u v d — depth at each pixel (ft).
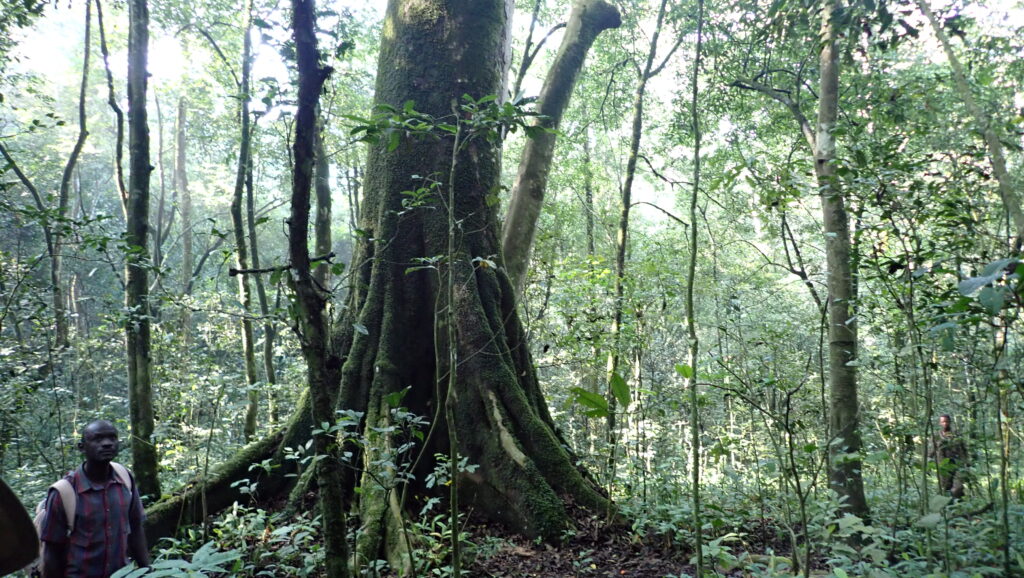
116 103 25.23
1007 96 16.39
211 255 78.69
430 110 22.26
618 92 51.31
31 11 24.39
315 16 9.21
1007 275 7.66
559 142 48.88
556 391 41.68
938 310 11.59
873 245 14.14
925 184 13.34
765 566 12.63
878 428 18.30
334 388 20.44
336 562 8.97
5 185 20.90
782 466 10.71
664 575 14.84
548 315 30.71
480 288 21.40
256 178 54.19
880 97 17.76
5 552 2.80
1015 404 15.37
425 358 20.89
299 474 18.84
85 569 10.12
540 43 44.88
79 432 28.55
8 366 24.27
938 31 8.41
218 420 32.19
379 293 21.18
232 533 15.40
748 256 44.68
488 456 19.08
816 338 31.89
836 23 14.97
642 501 18.85
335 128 46.09
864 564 10.33
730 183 13.65
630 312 28.04
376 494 16.75
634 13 43.45
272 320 10.52
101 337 40.96
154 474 19.15
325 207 35.81
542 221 50.85
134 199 19.60
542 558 16.48
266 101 11.51
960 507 14.70
